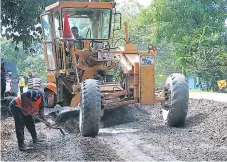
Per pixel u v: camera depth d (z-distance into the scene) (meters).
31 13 17.59
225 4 29.50
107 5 12.37
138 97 10.61
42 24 13.64
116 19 12.60
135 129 10.64
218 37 26.67
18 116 8.97
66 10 12.25
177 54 27.55
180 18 28.69
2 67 17.75
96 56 11.95
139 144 8.48
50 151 8.31
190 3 28.47
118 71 11.70
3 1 17.28
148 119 12.30
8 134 10.88
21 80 27.23
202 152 7.66
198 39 26.14
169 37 29.02
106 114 12.12
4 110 15.26
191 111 12.71
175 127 10.65
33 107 9.20
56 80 12.87
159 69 37.84
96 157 7.47
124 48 11.59
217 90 23.61
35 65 52.38
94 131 9.72
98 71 12.11
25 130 11.30
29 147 8.97
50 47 13.24
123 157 7.43
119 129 10.78
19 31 17.92
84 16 12.41
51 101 12.60
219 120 10.48
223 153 7.55
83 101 9.70
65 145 8.75
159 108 13.87
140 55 10.49
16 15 17.64
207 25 27.02
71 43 11.76
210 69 23.81
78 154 7.79
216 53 23.94
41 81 9.72
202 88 24.66
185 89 10.51
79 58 11.94
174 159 7.17
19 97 9.11
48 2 17.47
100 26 12.48
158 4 28.92
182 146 8.20
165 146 8.22
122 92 10.78
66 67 12.09
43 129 11.24
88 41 12.27
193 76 27.39
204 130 9.78
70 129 11.11
